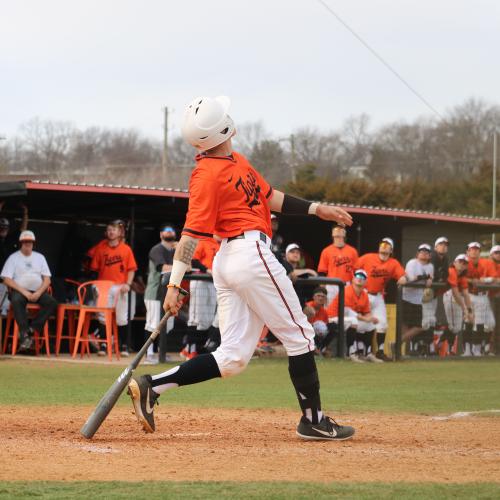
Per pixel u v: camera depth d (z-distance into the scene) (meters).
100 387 35.94
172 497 13.97
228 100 21.02
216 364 21.05
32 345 54.28
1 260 57.47
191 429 23.31
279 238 57.66
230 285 20.67
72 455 18.09
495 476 16.45
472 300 59.66
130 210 68.44
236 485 15.06
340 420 26.47
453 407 30.78
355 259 56.78
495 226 82.06
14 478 15.62
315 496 14.20
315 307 53.75
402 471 16.84
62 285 59.28
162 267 50.38
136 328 65.88
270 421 25.53
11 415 26.08
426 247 57.09
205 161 20.58
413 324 56.66
